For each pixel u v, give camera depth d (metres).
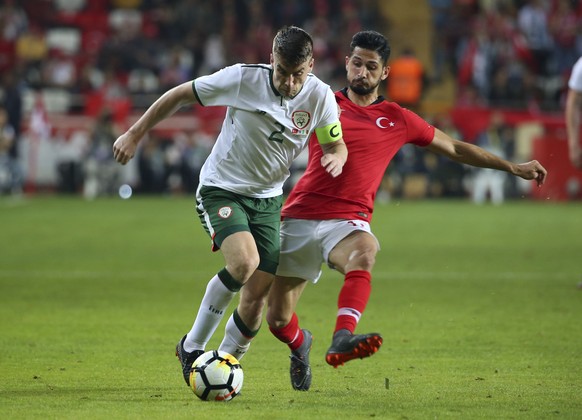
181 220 69.56
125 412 20.28
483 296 39.69
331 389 23.36
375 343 19.88
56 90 92.62
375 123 24.33
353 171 23.91
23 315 34.56
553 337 30.84
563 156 87.12
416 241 59.12
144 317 34.47
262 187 23.33
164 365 26.16
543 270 47.34
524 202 86.94
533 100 92.62
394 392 22.89
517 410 20.86
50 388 22.97
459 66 98.81
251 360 27.27
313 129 23.11
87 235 60.94
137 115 89.88
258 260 22.20
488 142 86.56
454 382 24.14
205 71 98.38
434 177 88.81
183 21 101.94
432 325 33.12
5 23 102.75
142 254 52.81
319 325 33.25
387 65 24.86
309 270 23.83
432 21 108.69
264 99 22.69
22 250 53.84
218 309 22.67
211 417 19.88
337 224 23.53
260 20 103.00
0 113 85.19
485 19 102.06
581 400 21.95
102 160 87.19
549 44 101.81
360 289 21.92
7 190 87.56
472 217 73.25
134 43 98.62
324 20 100.94
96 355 27.52
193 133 88.00
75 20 107.69
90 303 37.44
